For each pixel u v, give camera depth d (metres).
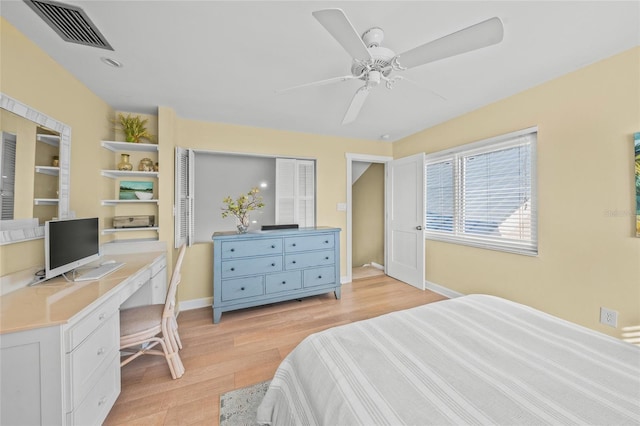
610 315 1.84
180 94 2.32
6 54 1.39
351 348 1.09
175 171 2.70
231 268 2.66
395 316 1.40
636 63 1.69
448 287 3.22
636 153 1.69
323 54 1.74
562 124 2.07
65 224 1.55
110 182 2.52
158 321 1.73
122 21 1.41
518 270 2.44
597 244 1.90
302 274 3.02
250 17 1.39
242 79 2.06
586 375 0.88
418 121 3.13
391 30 1.49
